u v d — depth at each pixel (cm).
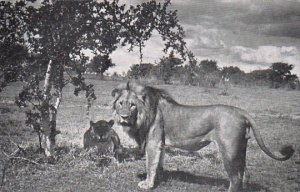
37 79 903
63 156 909
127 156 997
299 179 824
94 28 923
